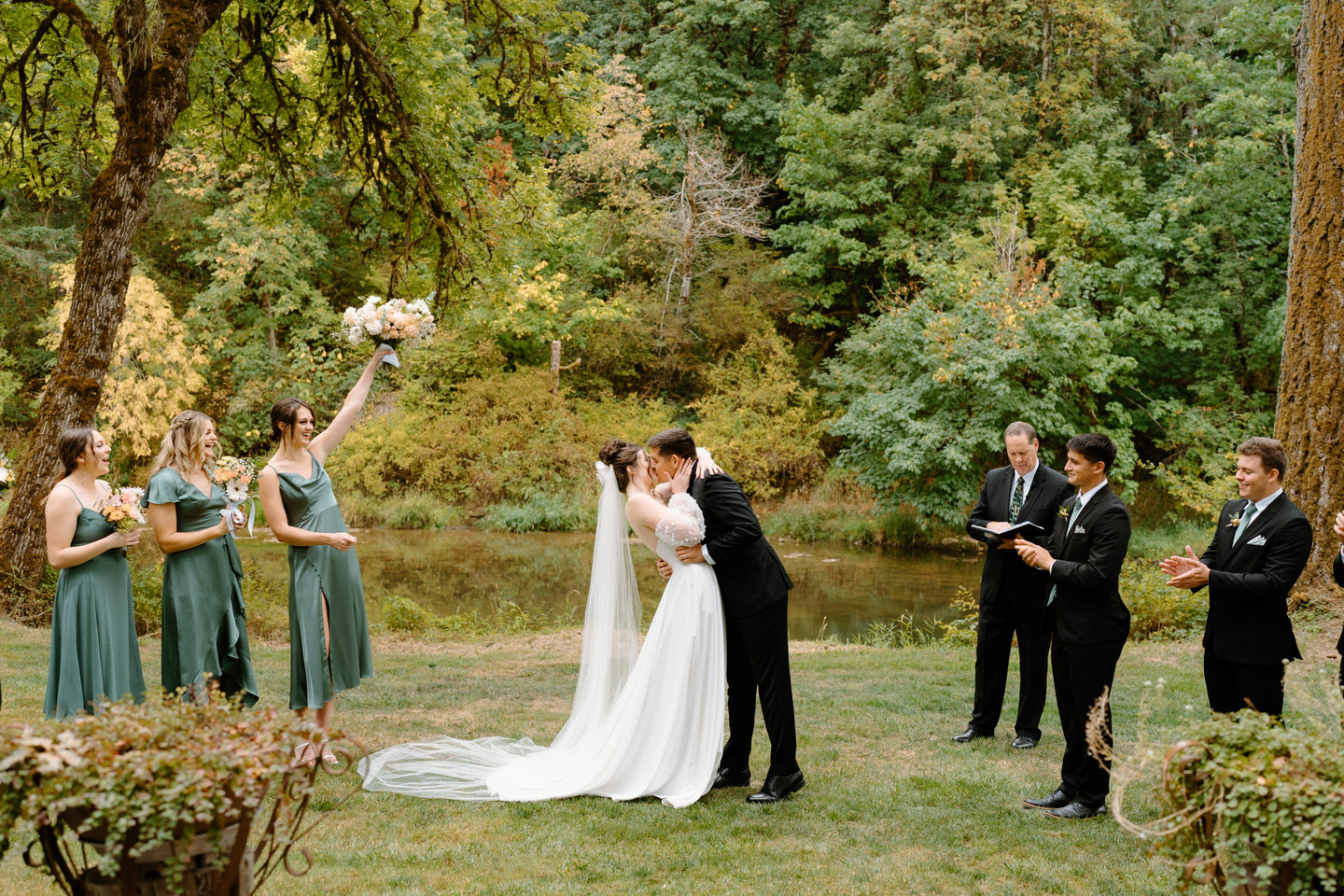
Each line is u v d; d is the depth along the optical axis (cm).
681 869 342
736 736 447
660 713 429
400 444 2264
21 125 1117
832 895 322
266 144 1195
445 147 1108
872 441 1767
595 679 468
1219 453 1831
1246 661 396
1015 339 1622
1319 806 192
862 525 1967
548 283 1970
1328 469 859
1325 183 862
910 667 771
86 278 918
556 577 1536
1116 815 235
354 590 462
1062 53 2184
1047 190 1997
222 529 449
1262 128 1869
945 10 2158
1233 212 1928
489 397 2383
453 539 1970
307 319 2502
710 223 2439
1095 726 264
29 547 915
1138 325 1966
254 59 1122
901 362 1800
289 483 450
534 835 372
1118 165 2041
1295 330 886
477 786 431
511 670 751
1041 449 1791
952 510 1716
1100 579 399
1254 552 400
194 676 440
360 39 1011
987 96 2089
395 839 364
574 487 2200
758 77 2617
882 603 1320
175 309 2516
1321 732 230
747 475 2181
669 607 433
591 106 1181
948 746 518
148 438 2077
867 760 488
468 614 1231
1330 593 847
